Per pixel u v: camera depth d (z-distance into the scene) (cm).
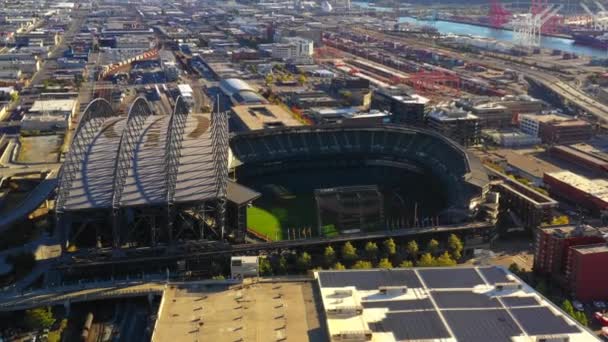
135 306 19662
